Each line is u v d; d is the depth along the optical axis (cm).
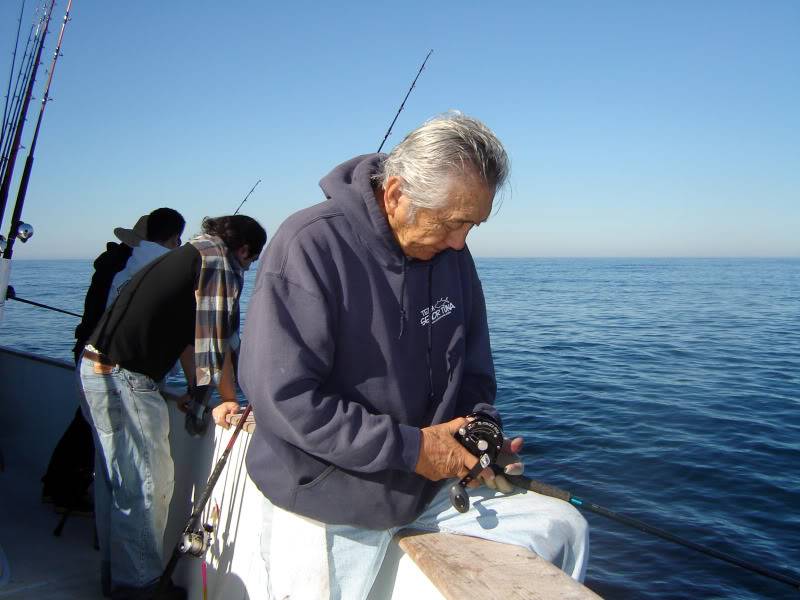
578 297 4244
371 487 140
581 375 1282
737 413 930
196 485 237
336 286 138
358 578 144
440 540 138
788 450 746
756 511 580
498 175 133
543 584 118
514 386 1173
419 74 208
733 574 475
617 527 552
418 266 146
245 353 139
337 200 143
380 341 142
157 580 232
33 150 282
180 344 230
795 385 1148
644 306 3366
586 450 760
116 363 223
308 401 131
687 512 582
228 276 224
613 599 445
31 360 358
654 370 1335
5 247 265
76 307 2781
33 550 275
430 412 153
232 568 198
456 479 160
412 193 132
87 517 309
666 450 753
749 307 3238
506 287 5756
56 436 346
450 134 129
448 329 153
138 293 224
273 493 149
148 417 229
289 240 139
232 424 215
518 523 142
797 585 137
